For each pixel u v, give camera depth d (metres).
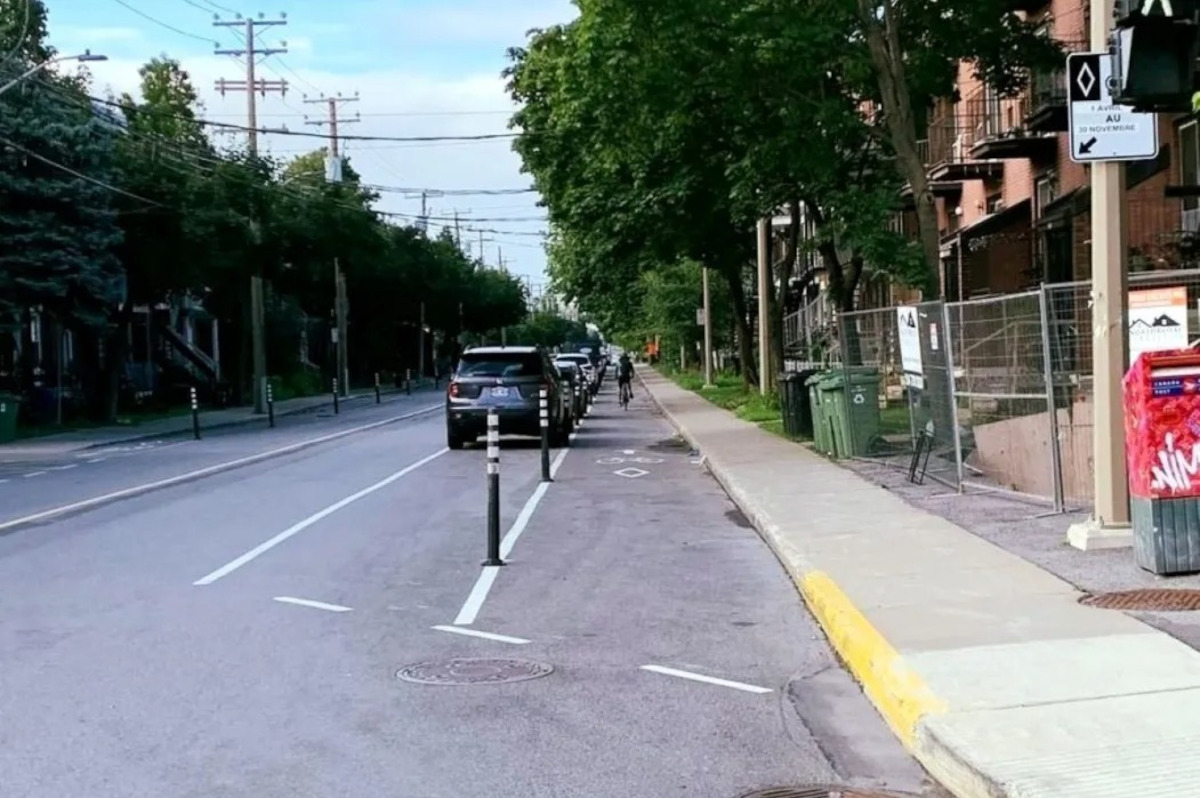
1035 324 13.74
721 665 8.09
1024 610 8.55
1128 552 10.46
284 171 72.88
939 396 16.02
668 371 90.19
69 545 13.38
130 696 7.43
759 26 18.19
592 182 30.09
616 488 18.55
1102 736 5.90
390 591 10.61
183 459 25.45
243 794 5.78
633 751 6.36
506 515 15.48
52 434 35.19
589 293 38.72
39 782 5.95
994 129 31.02
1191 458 9.42
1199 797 5.09
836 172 21.64
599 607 9.91
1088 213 23.14
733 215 24.70
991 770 5.47
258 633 9.05
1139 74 7.81
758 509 14.45
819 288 51.44
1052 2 26.47
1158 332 11.20
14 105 35.19
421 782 5.92
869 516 13.38
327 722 6.88
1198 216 21.36
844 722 6.88
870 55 19.64
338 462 23.62
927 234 19.38
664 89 19.92
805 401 24.25
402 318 86.69
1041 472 14.02
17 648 8.64
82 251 35.97
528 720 6.89
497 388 25.83
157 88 55.34
